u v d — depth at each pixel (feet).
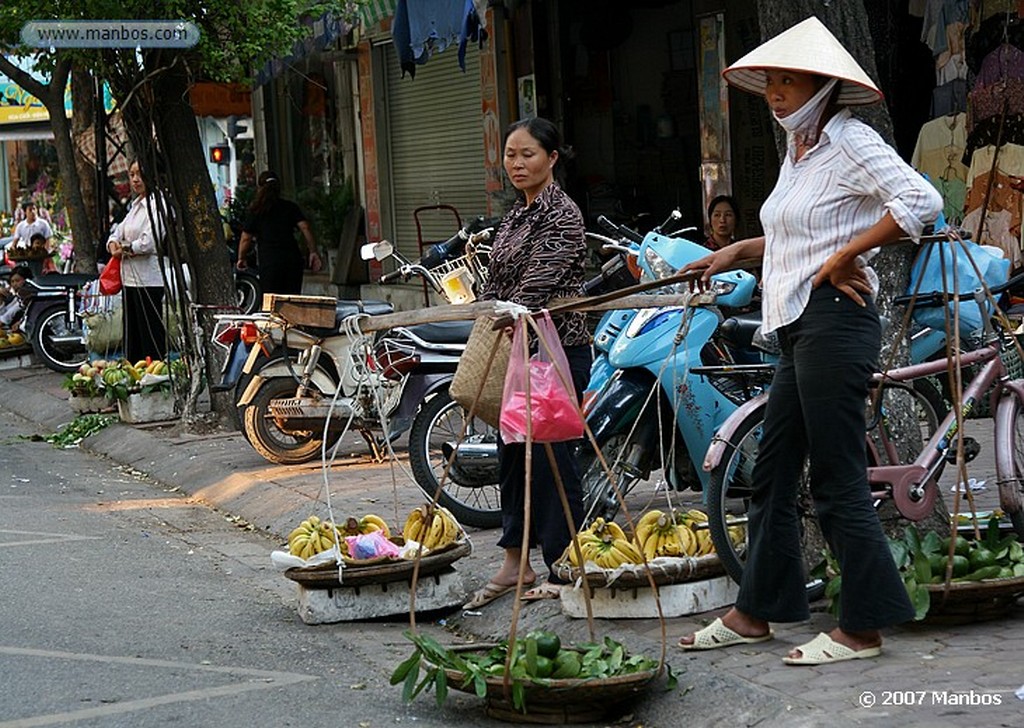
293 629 22.53
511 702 17.79
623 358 23.59
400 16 46.57
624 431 23.93
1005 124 37.32
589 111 53.67
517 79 55.72
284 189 83.35
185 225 42.47
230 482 34.50
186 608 23.85
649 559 20.83
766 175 46.98
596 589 20.90
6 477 38.14
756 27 46.32
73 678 19.70
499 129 57.00
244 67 43.29
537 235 21.94
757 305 25.76
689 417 23.68
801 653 18.20
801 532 21.08
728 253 18.85
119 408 44.52
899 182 17.03
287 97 80.89
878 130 21.61
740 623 19.25
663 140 51.98
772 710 16.71
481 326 22.06
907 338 22.47
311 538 22.94
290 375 35.06
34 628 22.33
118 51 40.81
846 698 16.80
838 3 21.40
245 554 28.45
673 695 17.84
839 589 19.02
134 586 25.40
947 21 38.96
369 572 22.47
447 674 17.79
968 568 19.85
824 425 17.76
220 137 92.32
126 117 41.47
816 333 17.61
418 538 23.08
